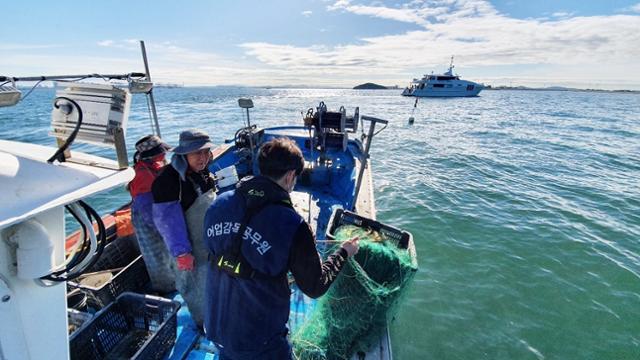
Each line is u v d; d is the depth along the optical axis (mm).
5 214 1001
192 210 2070
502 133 19125
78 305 2443
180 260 1996
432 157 12086
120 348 2264
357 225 2900
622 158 12797
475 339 3715
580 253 5512
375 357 2125
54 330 1368
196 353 2293
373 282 2156
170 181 1951
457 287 4566
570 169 10961
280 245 1188
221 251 1275
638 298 4453
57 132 1601
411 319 3953
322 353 2062
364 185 5109
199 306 2352
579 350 3619
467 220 6582
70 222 6367
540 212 7113
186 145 1916
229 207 1290
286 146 1255
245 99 5367
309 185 5676
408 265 2262
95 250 1339
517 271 4977
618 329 3920
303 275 1249
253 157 5797
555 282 4734
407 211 6938
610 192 8562
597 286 4684
